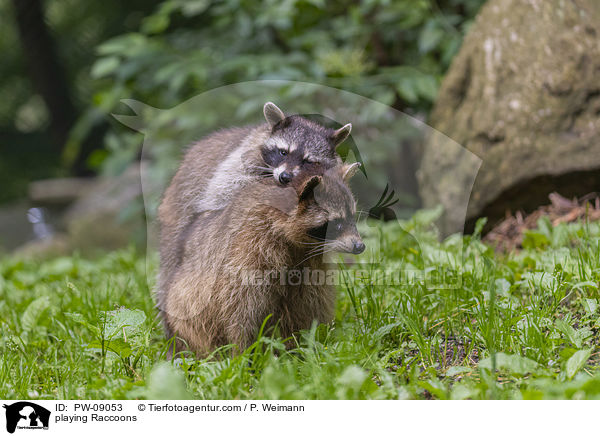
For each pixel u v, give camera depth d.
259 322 5.34
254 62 10.05
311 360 4.63
